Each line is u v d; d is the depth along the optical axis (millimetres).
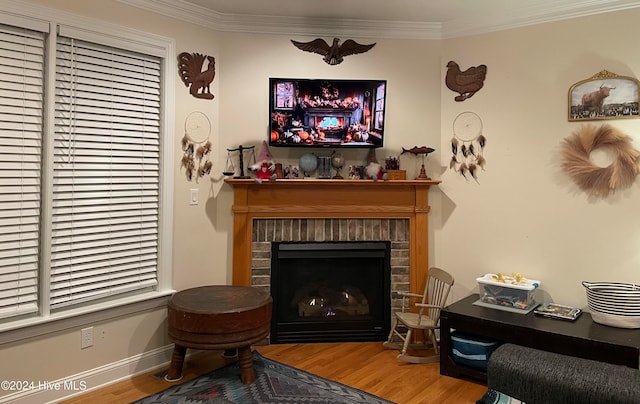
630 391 1271
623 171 2938
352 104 3404
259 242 3473
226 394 2654
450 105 3574
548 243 3203
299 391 2697
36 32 2488
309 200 3484
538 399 1405
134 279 2973
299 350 3373
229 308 2725
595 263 3041
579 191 3084
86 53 2699
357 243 3539
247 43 3451
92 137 2744
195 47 3256
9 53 2393
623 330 2631
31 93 2484
